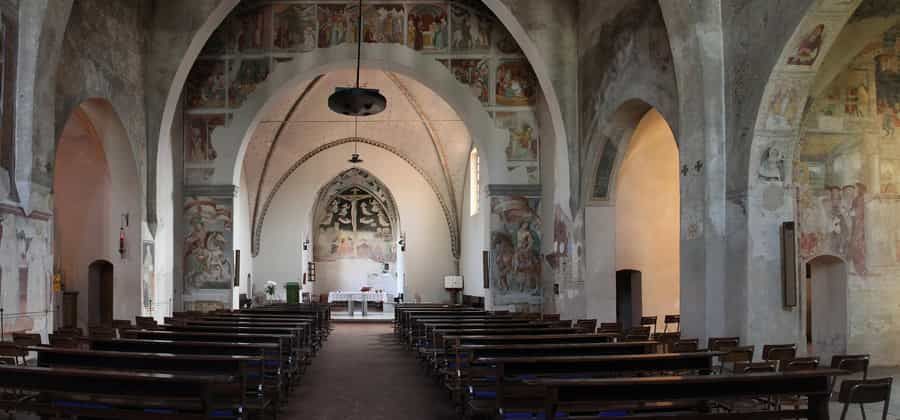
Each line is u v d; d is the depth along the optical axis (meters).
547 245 21.27
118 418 7.83
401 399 10.81
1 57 12.08
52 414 7.46
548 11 19.64
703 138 11.82
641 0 14.98
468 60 21.88
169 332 11.59
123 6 17.58
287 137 28.94
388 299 31.89
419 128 29.22
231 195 21.52
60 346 10.52
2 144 12.12
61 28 13.24
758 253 11.01
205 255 21.47
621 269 20.11
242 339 11.30
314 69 21.69
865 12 12.21
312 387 11.89
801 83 10.66
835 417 9.39
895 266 14.68
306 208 30.25
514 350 9.55
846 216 14.50
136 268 18.55
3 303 11.87
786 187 11.05
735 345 10.67
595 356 8.54
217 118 21.62
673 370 8.66
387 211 35.03
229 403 8.09
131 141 18.16
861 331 14.57
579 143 19.16
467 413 9.20
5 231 11.96
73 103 14.97
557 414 8.05
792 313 11.02
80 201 19.45
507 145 21.88
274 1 21.67
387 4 21.73
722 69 11.77
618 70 16.30
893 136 14.65
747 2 11.11
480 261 26.59
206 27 19.61
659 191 20.44
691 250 12.23
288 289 27.98
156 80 19.27
